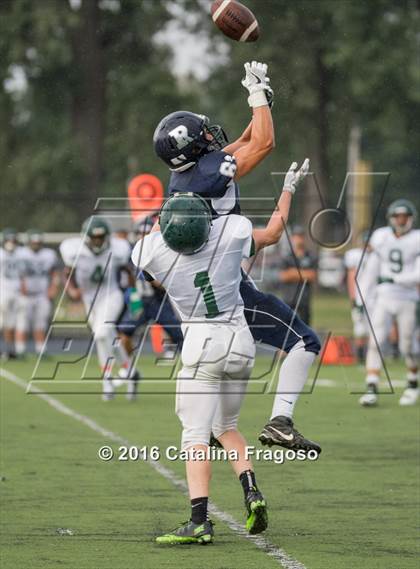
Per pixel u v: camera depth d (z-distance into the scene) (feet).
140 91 308.81
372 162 331.57
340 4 287.69
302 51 292.20
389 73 295.89
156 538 55.57
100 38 304.91
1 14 302.86
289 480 71.82
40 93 314.55
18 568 49.78
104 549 53.42
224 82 313.73
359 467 76.38
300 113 297.12
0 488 68.85
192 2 313.12
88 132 306.35
